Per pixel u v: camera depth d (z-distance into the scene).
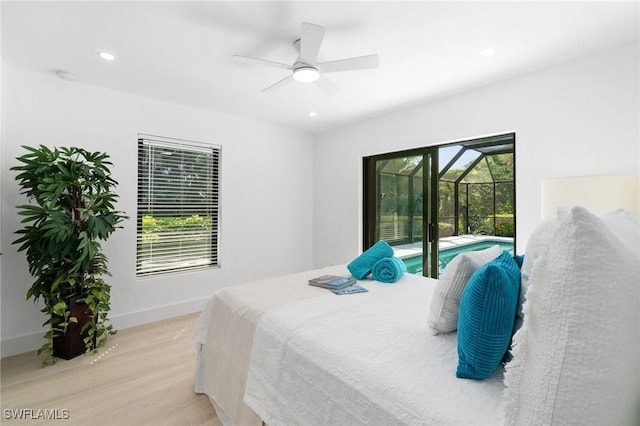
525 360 0.67
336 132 4.42
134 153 3.09
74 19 1.84
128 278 3.05
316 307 1.65
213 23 1.89
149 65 2.45
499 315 0.91
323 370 1.13
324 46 2.16
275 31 1.98
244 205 3.98
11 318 2.44
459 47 2.18
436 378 0.98
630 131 2.10
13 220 2.45
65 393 1.93
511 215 4.05
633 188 1.86
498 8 1.75
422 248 3.59
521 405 0.66
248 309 1.66
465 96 3.00
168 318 3.29
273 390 1.31
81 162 2.39
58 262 2.32
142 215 3.20
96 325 2.56
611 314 0.58
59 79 2.67
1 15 1.78
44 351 2.50
